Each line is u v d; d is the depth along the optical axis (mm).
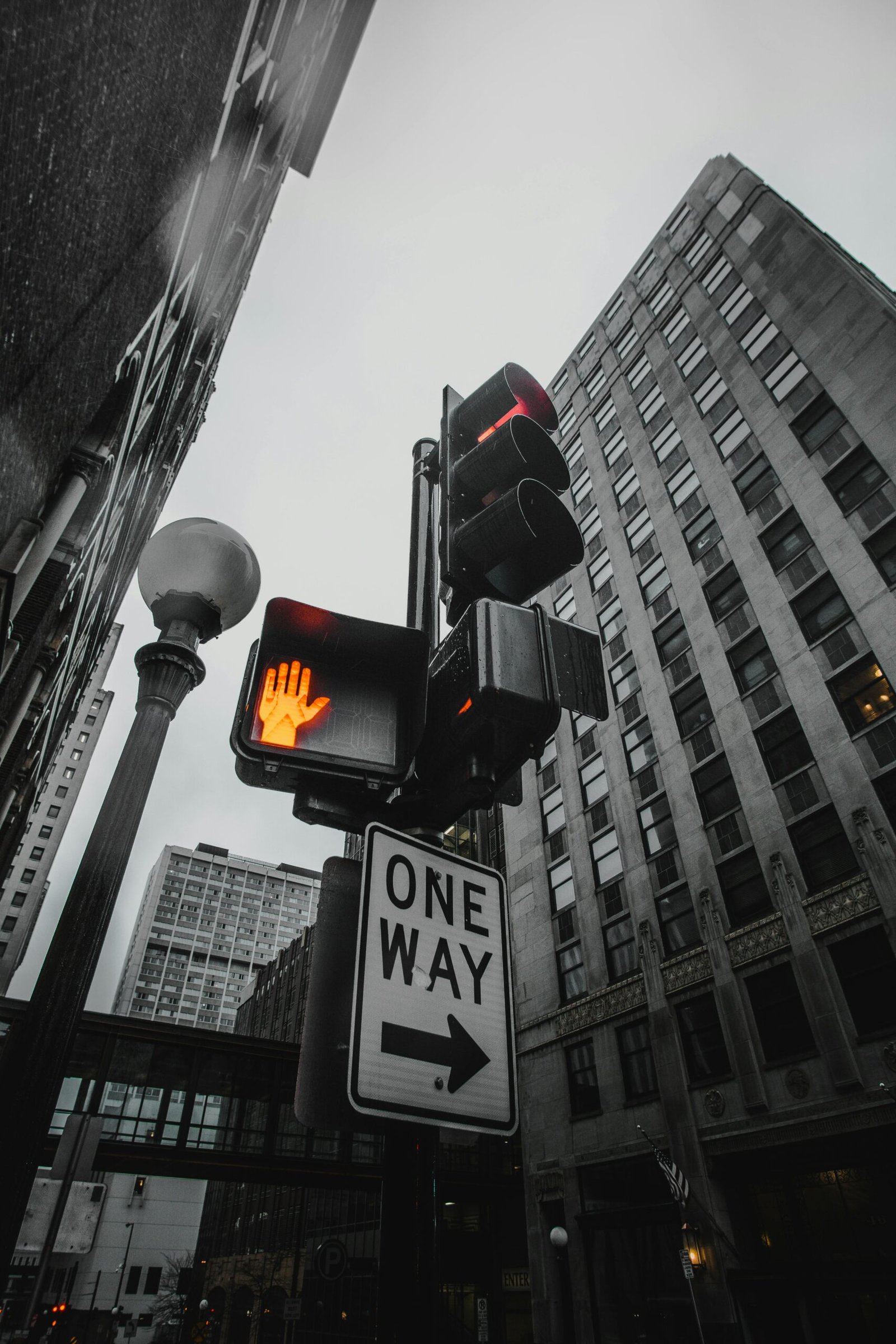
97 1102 22922
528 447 3182
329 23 14102
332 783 2621
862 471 23719
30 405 3879
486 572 2982
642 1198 20641
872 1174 16391
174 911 146500
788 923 19828
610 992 24453
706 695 25734
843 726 20844
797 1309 16188
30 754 10211
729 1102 19500
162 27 3951
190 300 9734
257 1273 45281
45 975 3287
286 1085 26031
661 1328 18641
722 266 34438
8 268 2949
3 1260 2803
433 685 2805
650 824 25891
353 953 2396
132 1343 58375
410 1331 1735
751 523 26828
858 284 26719
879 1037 17031
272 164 14609
